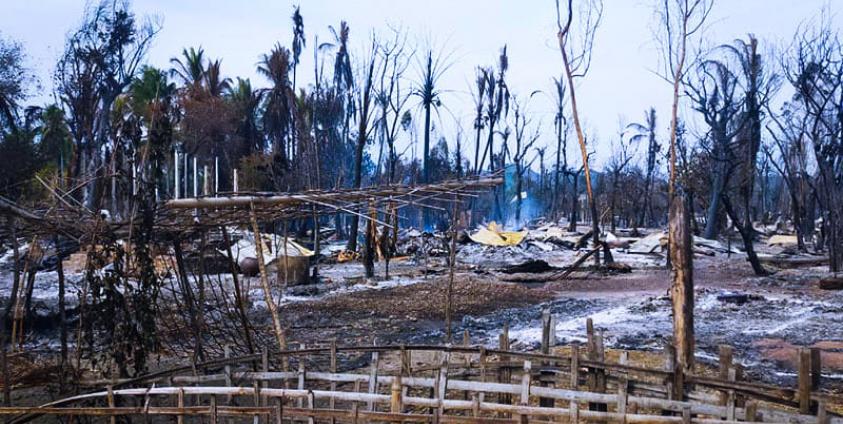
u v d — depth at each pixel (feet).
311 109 120.26
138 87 110.52
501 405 16.81
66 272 65.31
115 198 23.91
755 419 15.72
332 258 94.94
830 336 38.29
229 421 20.51
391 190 25.66
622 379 17.33
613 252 115.55
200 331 27.25
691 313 19.35
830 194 80.53
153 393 18.01
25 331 35.58
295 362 31.07
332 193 24.99
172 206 23.48
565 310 50.70
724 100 106.83
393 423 17.99
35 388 26.25
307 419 18.31
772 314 46.65
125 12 99.35
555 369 19.25
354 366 30.76
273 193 24.82
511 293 59.36
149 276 22.30
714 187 119.14
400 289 61.46
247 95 132.36
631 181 195.93
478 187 26.58
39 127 104.06
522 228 163.53
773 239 132.26
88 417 20.88
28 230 23.26
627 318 46.01
